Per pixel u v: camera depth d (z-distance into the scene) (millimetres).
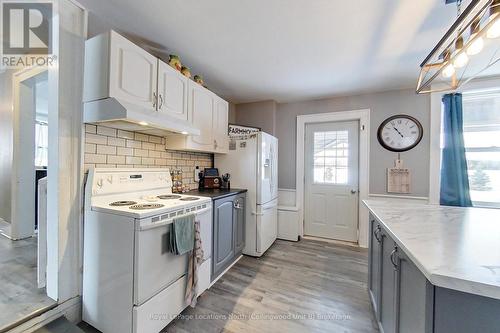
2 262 2018
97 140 1701
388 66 2365
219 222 2209
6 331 1246
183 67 2172
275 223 3352
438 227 1211
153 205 1577
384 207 1778
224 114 2871
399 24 1666
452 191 2676
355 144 3340
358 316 1688
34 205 2717
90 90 1519
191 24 1702
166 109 1884
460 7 1443
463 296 688
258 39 1896
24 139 2609
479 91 2678
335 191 3461
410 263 937
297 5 1484
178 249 1521
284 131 3717
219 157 3014
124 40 1526
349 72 2527
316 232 3580
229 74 2607
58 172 1460
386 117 3094
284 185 3715
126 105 1482
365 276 2311
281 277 2275
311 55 2154
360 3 1459
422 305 793
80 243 1556
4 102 2717
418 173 2934
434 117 2840
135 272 1312
